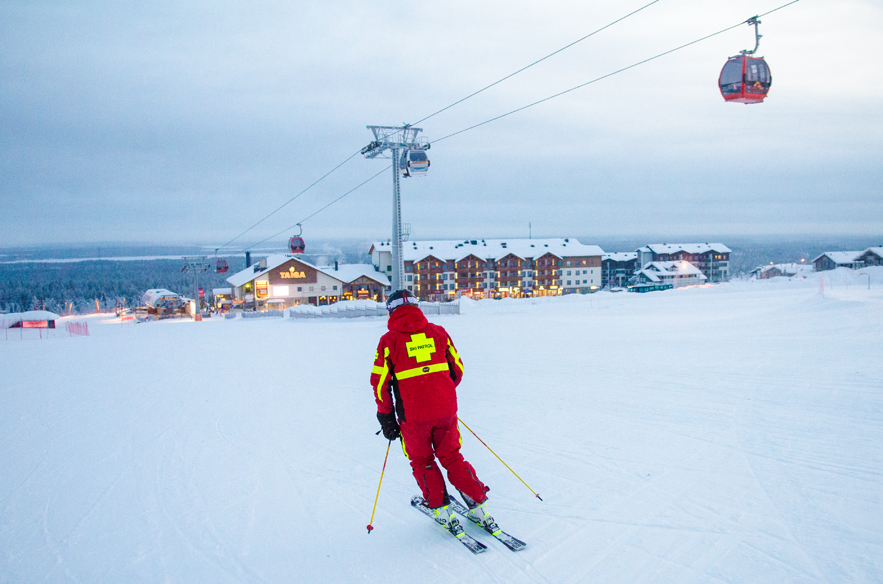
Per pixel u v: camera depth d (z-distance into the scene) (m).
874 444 4.21
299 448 5.29
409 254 79.69
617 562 2.73
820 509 3.17
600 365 8.88
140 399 8.48
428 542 3.14
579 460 4.32
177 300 78.00
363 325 27.44
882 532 2.85
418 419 3.18
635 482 3.78
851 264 85.69
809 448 4.23
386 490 4.05
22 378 11.52
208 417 6.93
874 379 6.27
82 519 3.80
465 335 16.06
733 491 3.51
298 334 22.05
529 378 8.16
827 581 2.43
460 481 3.12
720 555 2.73
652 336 12.95
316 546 3.18
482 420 5.82
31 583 2.92
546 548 2.94
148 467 4.95
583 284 89.25
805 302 17.05
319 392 8.29
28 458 5.43
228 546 3.24
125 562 3.11
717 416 5.33
